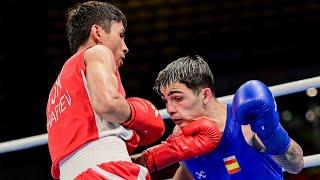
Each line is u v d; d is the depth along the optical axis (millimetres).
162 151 2221
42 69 7129
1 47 7148
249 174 2238
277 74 7160
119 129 2148
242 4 7652
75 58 2207
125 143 2191
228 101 2678
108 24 2266
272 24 7531
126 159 2121
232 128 2234
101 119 2123
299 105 6457
